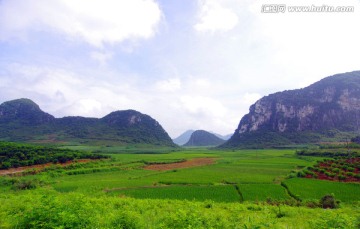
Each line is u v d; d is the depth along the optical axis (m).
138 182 73.44
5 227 14.16
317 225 16.75
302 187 61.25
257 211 34.62
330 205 44.50
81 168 99.38
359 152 110.38
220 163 125.12
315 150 142.75
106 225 14.97
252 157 150.88
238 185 66.69
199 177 83.38
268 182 72.56
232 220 21.81
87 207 16.16
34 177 77.75
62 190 60.59
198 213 19.52
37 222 12.62
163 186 67.69
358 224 15.69
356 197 51.66
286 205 43.00
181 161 135.12
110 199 36.47
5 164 86.00
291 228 20.59
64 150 120.62
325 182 68.06
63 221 12.52
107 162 116.88
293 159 127.75
